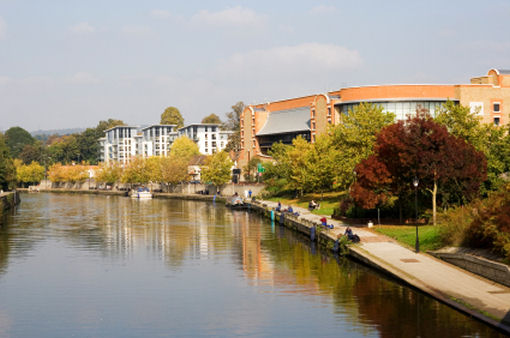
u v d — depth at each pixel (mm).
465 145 53031
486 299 28844
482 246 36656
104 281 41312
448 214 44312
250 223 79938
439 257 39469
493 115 116625
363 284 36375
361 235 50906
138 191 161250
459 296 29625
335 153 83938
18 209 114938
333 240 50281
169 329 29500
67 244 60500
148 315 32125
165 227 76500
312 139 125938
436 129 51344
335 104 119062
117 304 34656
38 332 29531
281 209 80688
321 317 30422
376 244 45969
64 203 136375
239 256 50812
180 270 44875
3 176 132750
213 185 145250
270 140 149875
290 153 99875
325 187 92312
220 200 128125
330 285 37375
